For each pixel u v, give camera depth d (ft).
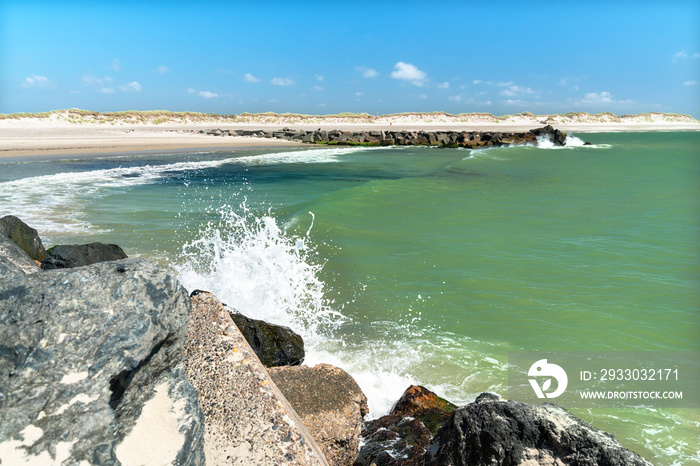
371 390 16.02
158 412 6.48
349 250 32.50
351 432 11.41
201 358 8.30
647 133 303.48
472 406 8.93
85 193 52.80
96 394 5.88
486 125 365.20
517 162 104.53
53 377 5.84
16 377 5.74
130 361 6.19
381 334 20.54
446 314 22.79
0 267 9.34
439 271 28.91
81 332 6.15
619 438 13.82
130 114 259.39
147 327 6.43
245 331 15.85
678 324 21.95
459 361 18.37
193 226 37.99
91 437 5.65
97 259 22.89
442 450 8.97
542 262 30.96
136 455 5.95
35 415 5.60
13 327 6.03
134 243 32.35
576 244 35.65
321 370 12.45
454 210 47.85
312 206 45.06
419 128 305.12
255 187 62.28
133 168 79.20
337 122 337.72
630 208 51.19
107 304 6.42
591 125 416.46
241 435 7.32
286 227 37.01
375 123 347.36
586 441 7.67
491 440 8.27
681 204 53.83
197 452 6.49
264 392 7.90
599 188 66.44
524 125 378.73
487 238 36.96
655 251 33.94
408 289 25.85
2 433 5.42
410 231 38.45
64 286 6.41
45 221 38.47
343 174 79.61
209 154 111.24
